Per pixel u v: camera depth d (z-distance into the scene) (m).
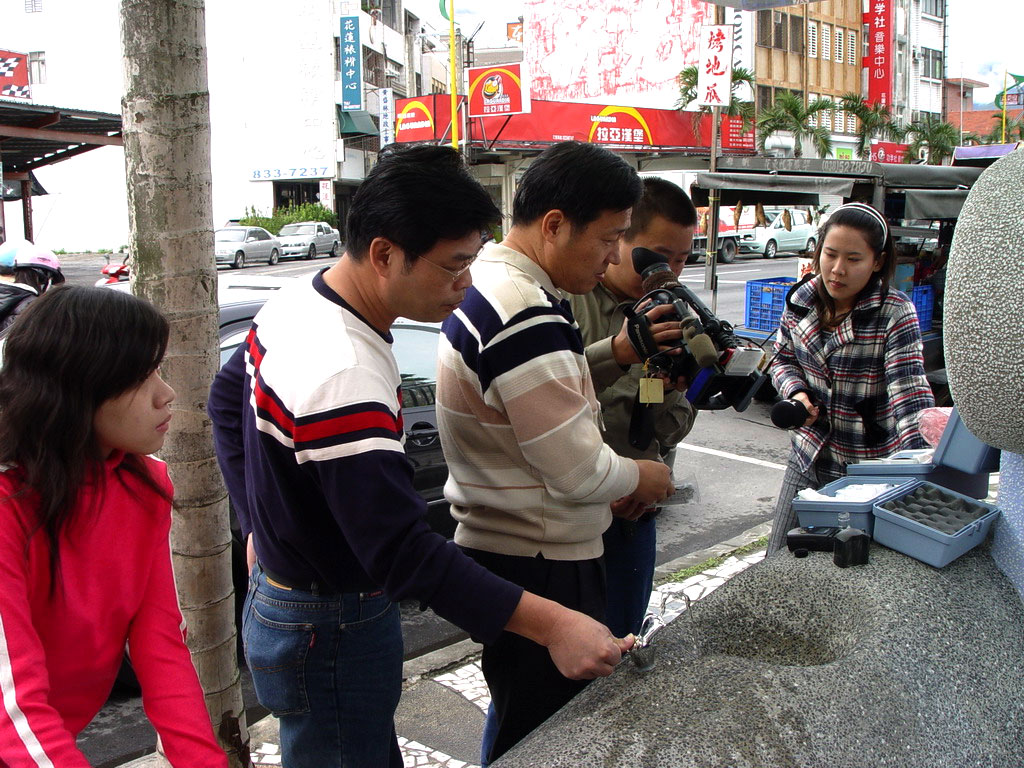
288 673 1.69
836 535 1.59
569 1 28.02
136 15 1.97
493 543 1.87
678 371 1.97
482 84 21.72
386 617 1.75
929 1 38.81
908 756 1.19
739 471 6.50
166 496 1.46
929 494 1.76
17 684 1.16
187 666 1.46
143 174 2.04
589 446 1.67
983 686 1.33
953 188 8.47
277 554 1.65
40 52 29.89
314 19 32.22
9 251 4.54
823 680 1.25
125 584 1.39
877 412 2.68
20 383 1.26
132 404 1.33
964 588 1.52
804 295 2.76
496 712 2.02
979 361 1.31
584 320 2.32
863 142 28.97
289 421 1.47
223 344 3.84
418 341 4.36
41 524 1.26
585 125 23.77
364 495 1.40
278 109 33.19
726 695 1.22
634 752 1.12
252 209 34.12
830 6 33.25
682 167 27.05
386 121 25.75
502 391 1.68
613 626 2.41
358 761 1.75
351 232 1.54
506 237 1.91
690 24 26.55
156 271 2.07
